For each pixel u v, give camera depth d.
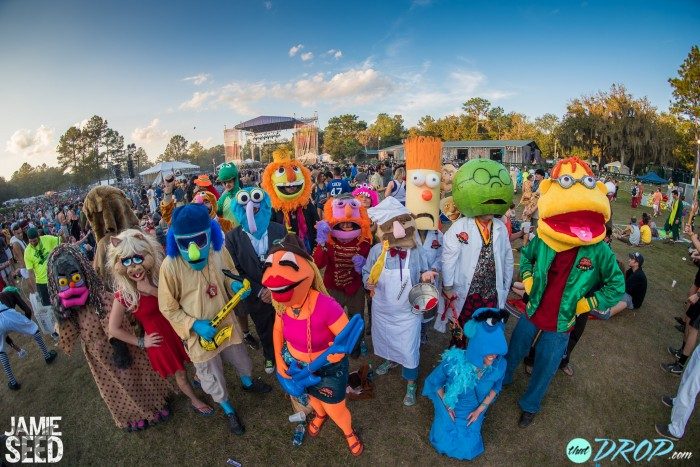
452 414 3.28
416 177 4.41
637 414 3.82
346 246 4.18
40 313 5.77
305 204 5.13
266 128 46.97
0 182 78.38
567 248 3.21
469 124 72.19
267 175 4.94
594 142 37.31
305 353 3.10
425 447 3.43
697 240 5.36
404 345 3.69
